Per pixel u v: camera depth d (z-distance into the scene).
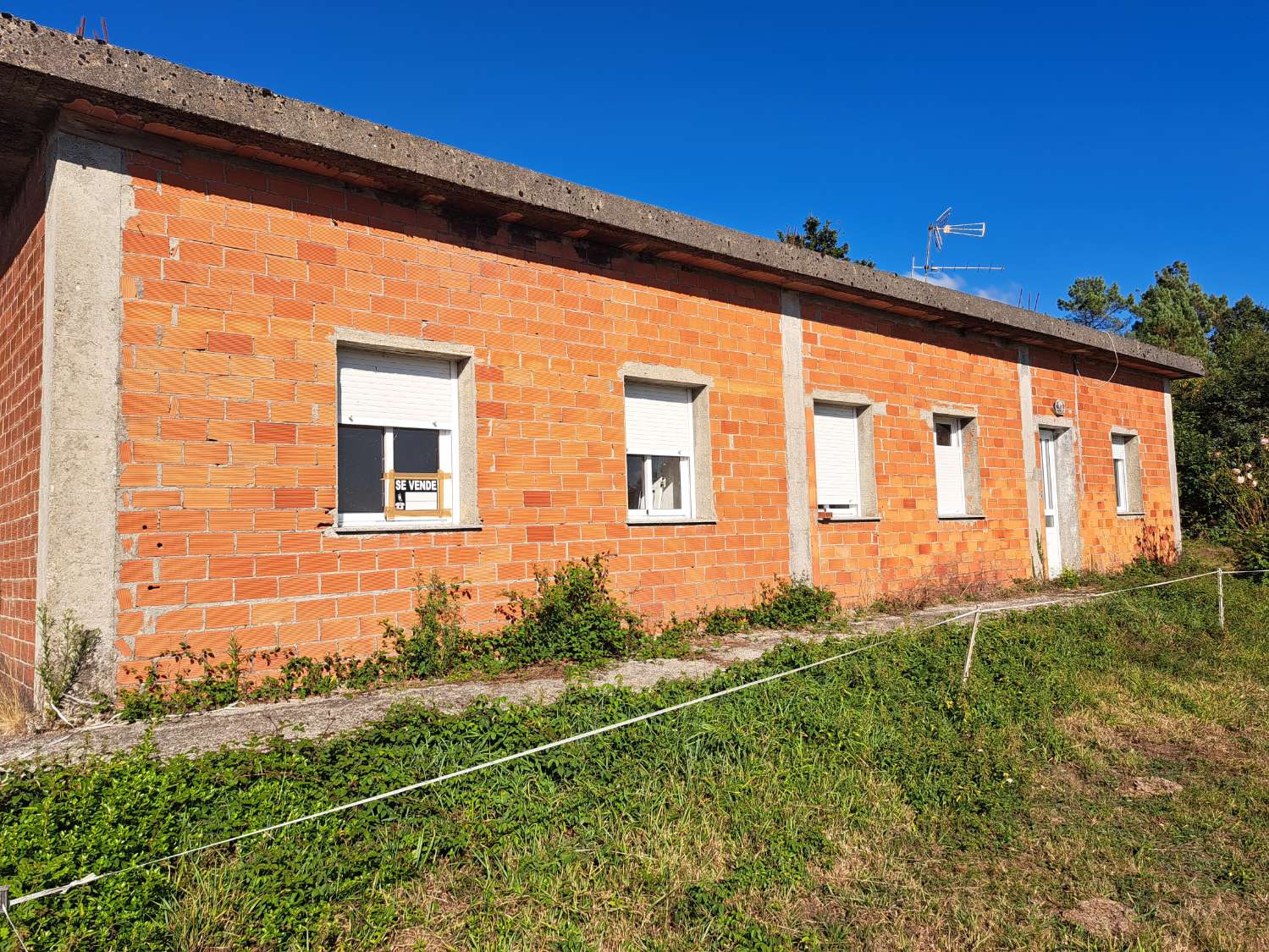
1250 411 19.84
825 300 10.96
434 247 7.42
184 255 6.11
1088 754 5.76
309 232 6.72
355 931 3.34
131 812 3.77
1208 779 5.45
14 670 6.27
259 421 6.34
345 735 5.05
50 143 5.84
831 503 11.02
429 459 7.52
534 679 6.89
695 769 4.91
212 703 5.86
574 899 3.64
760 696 6.04
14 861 3.34
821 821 4.55
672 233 8.68
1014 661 7.45
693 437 9.63
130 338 5.84
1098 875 4.14
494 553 7.60
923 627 8.52
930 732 5.86
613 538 8.51
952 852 4.36
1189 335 37.97
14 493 6.53
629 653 7.88
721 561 9.48
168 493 5.92
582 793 4.53
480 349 7.65
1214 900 3.93
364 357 7.16
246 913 3.34
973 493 12.95
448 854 3.94
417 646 6.91
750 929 3.45
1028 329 13.30
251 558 6.24
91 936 3.06
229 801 4.04
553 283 8.23
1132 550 16.12
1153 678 7.66
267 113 6.11
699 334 9.49
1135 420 16.75
